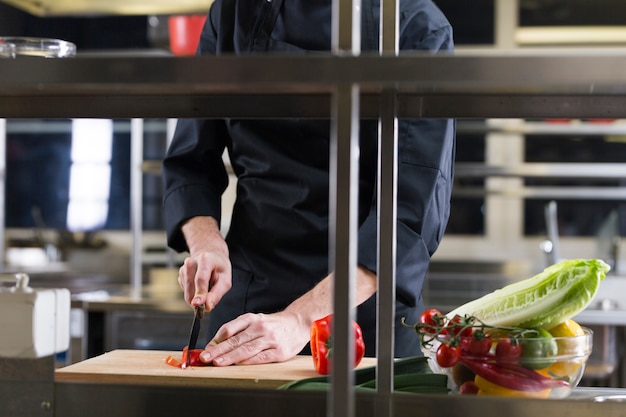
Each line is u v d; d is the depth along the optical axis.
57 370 1.48
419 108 1.31
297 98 1.30
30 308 1.15
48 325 1.16
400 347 1.86
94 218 5.66
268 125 1.92
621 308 4.21
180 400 1.15
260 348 1.58
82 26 5.48
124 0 3.24
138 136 4.54
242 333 1.60
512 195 4.98
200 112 1.38
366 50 1.89
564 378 1.16
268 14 1.95
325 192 1.90
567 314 1.18
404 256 1.66
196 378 1.44
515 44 5.08
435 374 1.20
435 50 1.84
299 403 1.13
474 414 1.10
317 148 1.91
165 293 4.34
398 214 1.71
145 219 5.59
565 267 1.20
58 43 1.22
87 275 5.43
